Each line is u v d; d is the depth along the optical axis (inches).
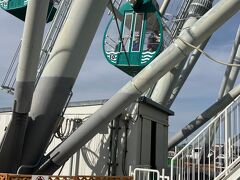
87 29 450.0
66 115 596.1
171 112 645.3
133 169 505.4
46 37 552.1
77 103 591.5
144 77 448.8
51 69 454.6
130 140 533.0
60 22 561.0
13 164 445.1
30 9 393.1
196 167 431.8
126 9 729.6
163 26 708.0
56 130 485.1
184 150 422.6
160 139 610.9
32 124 455.2
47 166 454.3
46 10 401.4
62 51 451.5
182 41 430.9
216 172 422.0
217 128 409.4
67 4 567.5
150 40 688.4
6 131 437.1
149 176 479.5
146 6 713.0
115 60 708.0
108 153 538.0
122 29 720.3
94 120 460.4
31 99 427.2
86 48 458.3
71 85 458.9
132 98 458.9
